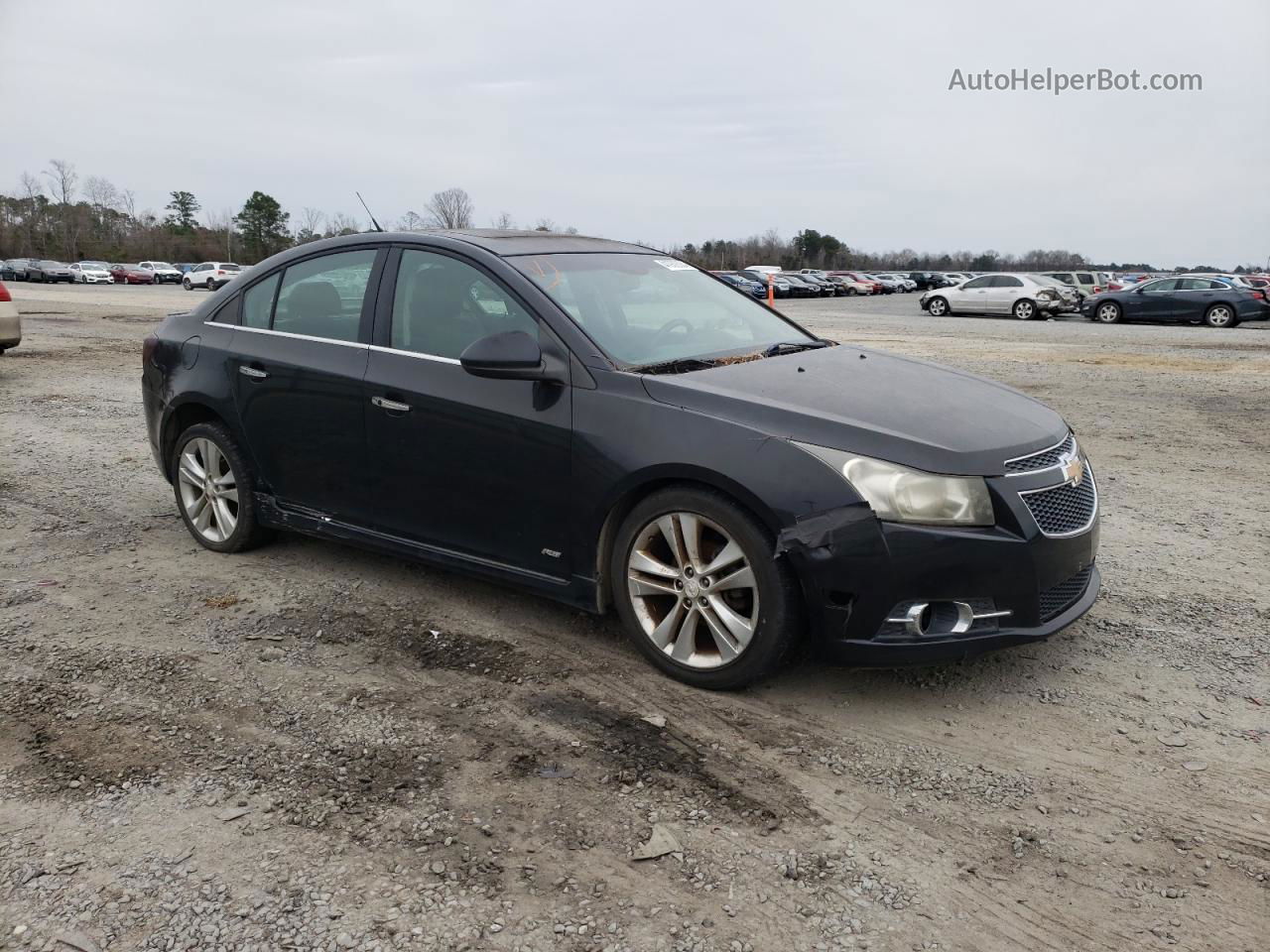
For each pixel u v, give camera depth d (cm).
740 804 285
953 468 320
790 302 4462
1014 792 292
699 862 258
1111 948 228
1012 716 337
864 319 2841
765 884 250
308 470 454
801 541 320
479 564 405
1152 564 493
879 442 323
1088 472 381
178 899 242
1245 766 305
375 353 425
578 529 371
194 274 5194
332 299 452
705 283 486
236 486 489
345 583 463
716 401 346
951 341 1950
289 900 242
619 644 394
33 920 235
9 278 6225
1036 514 331
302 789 291
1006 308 2980
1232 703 346
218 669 371
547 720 333
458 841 266
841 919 237
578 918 237
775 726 330
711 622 347
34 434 821
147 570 481
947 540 315
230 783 294
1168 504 615
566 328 379
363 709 340
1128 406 1035
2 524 555
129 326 2000
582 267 430
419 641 397
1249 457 762
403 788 291
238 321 488
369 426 423
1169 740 321
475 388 390
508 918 236
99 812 280
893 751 315
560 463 369
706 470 334
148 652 387
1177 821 277
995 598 323
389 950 226
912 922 236
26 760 308
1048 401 1073
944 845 266
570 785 293
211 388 484
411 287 427
